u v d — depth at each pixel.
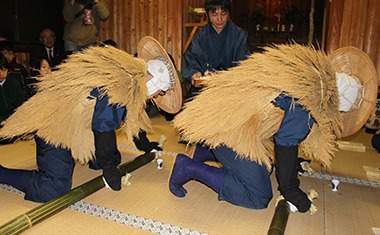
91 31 4.88
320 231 1.76
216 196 2.14
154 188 2.24
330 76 1.69
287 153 1.69
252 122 1.81
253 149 1.85
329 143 1.96
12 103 3.47
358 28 4.75
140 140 2.69
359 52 2.00
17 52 5.12
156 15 5.61
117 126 1.83
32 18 5.33
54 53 4.51
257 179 1.93
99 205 1.98
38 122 1.87
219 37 2.91
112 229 1.72
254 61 1.74
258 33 8.18
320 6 7.75
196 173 2.03
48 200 1.96
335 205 2.07
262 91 1.71
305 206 1.74
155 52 2.15
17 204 1.97
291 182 1.74
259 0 8.10
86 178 2.42
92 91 1.83
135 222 1.80
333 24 4.84
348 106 1.86
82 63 1.83
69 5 4.67
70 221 1.79
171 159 2.82
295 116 1.66
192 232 1.71
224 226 1.78
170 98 2.22
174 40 5.57
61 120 1.88
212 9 2.76
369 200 2.15
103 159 1.89
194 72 2.98
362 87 1.94
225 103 1.75
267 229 1.77
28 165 2.63
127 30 5.82
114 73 1.79
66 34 4.83
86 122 1.95
